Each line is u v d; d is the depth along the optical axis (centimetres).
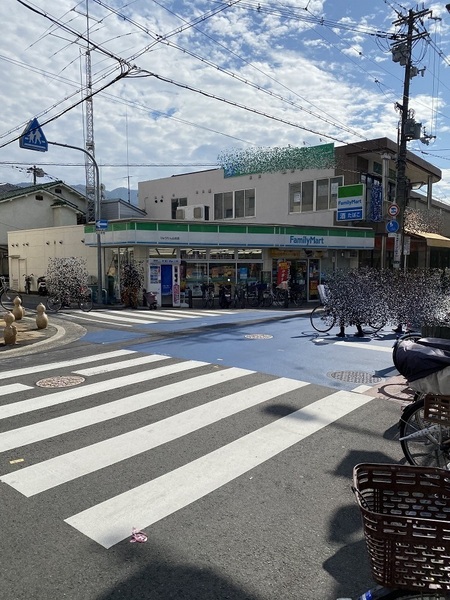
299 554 295
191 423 527
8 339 1047
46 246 2698
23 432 499
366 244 2431
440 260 3338
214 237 2088
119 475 400
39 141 1520
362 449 458
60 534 313
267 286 2162
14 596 255
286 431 505
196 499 360
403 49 1652
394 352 411
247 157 2733
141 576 273
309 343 1048
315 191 2520
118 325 1390
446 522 194
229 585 266
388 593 211
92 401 609
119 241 2017
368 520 202
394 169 2745
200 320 1508
